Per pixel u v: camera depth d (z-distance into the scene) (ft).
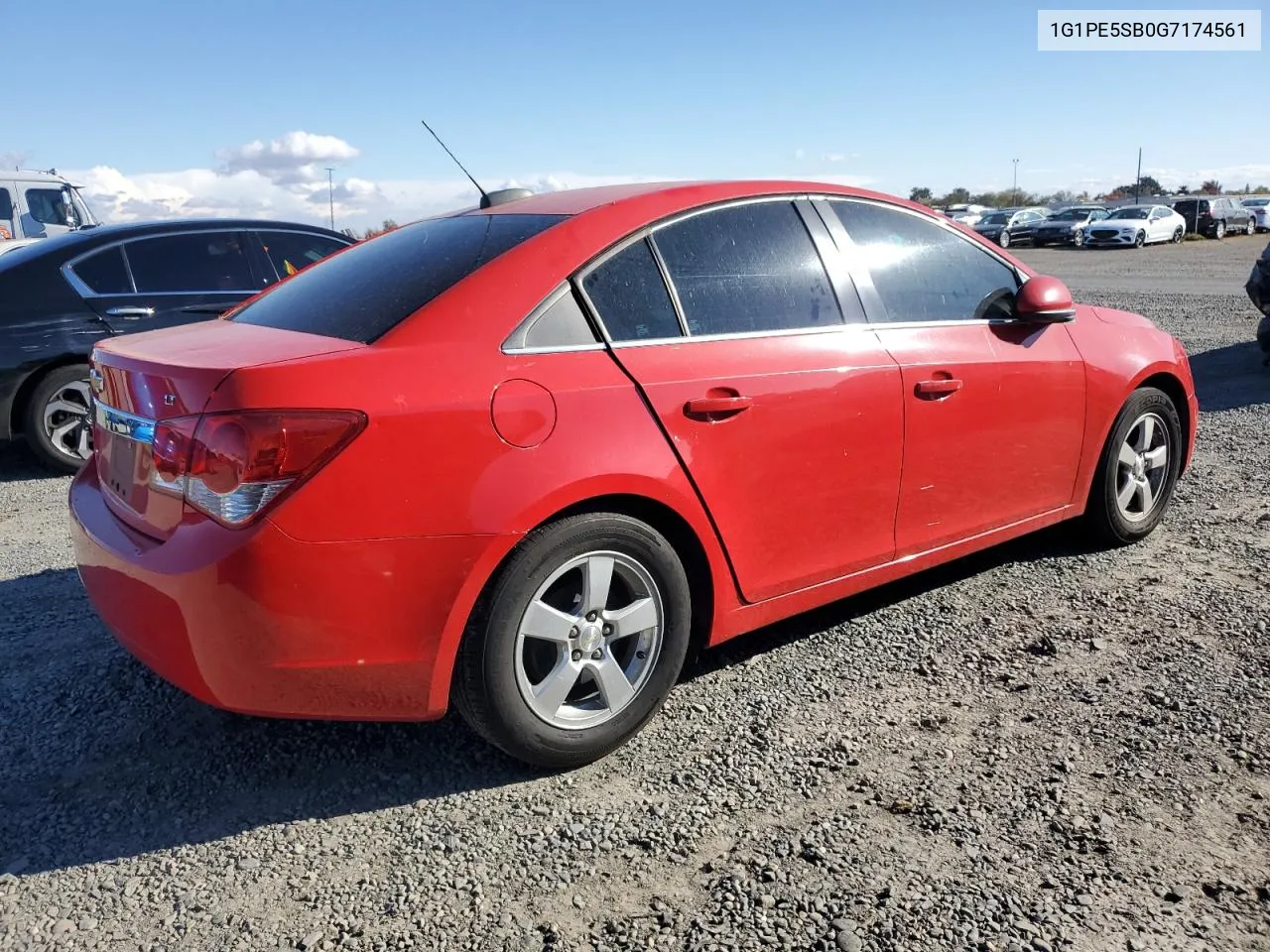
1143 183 254.68
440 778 9.25
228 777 9.30
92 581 9.22
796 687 10.80
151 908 7.55
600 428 8.98
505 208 10.99
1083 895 7.45
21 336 20.52
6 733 10.09
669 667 9.74
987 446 12.32
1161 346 14.90
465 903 7.54
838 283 11.28
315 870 7.98
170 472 8.19
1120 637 11.87
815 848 8.06
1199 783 8.85
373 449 7.96
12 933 7.29
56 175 51.75
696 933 7.15
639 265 9.87
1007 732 9.80
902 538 11.68
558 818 8.58
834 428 10.67
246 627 7.83
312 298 10.28
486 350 8.71
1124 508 14.65
